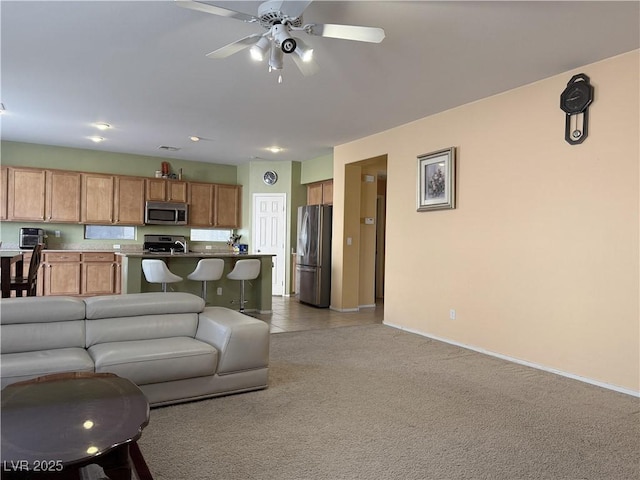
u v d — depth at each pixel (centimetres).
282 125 562
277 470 211
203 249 858
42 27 307
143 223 771
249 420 268
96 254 718
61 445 144
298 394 313
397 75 385
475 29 299
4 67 380
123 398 184
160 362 274
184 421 264
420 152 521
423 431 256
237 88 427
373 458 224
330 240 704
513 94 414
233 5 279
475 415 281
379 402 301
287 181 843
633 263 324
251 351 311
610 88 340
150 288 568
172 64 371
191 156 799
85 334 291
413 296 527
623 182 331
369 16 284
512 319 409
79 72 391
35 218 693
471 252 452
